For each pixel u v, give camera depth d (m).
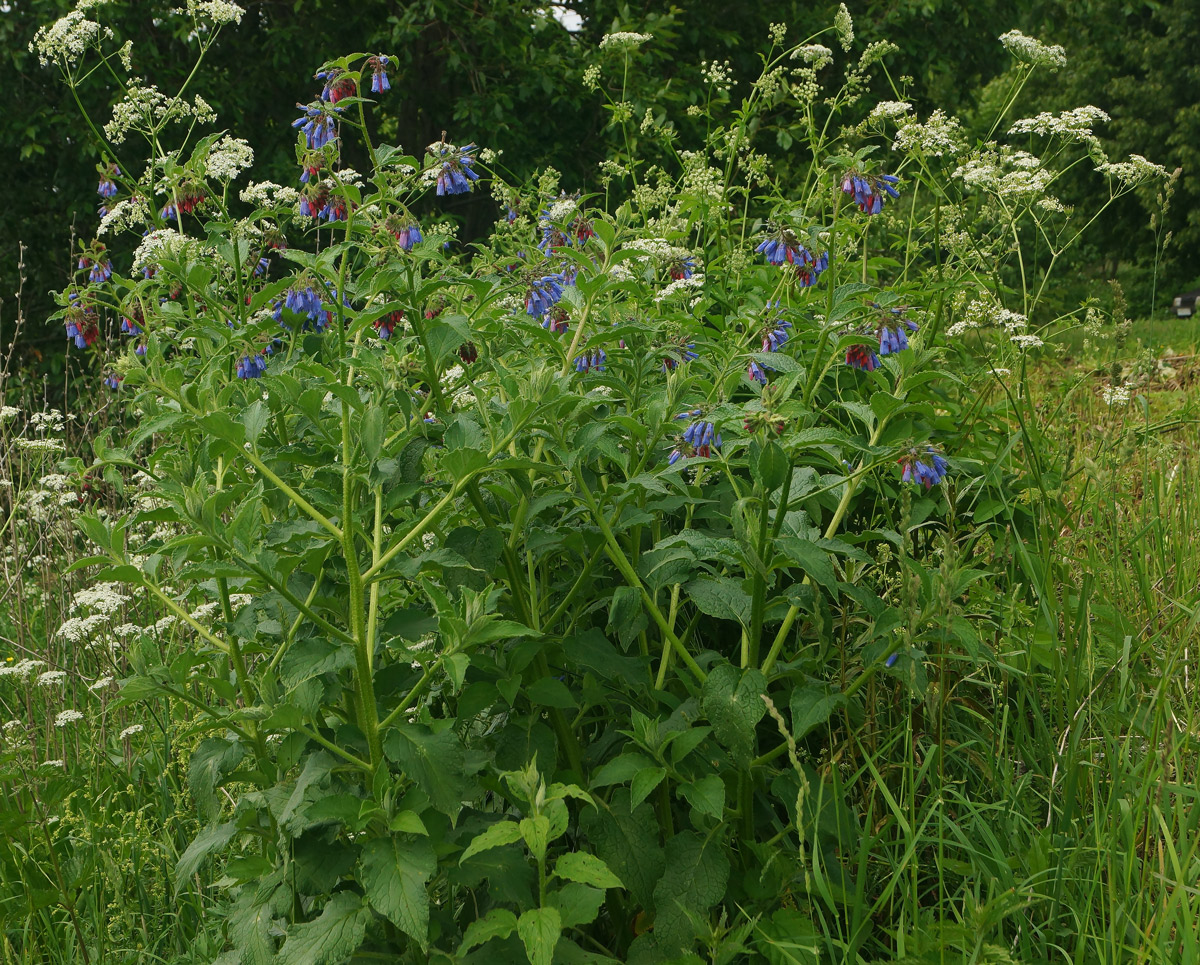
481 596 2.09
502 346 3.01
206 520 2.09
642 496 2.71
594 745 2.76
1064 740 2.88
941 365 4.39
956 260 4.95
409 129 12.09
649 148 10.23
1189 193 24.28
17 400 8.29
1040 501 3.94
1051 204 4.69
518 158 11.32
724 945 2.24
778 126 9.31
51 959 3.06
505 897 2.22
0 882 3.14
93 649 4.45
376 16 11.77
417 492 2.36
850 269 4.55
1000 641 3.33
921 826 2.37
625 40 5.80
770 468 2.21
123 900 2.97
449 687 2.64
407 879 2.03
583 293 2.88
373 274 2.68
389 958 2.30
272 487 2.63
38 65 10.19
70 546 5.12
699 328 3.51
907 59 12.30
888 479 3.81
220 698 2.54
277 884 2.36
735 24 12.37
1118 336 4.65
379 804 2.12
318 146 3.02
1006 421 4.68
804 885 2.48
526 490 2.48
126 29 10.20
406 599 2.72
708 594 2.48
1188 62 24.98
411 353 2.66
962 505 3.93
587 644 2.50
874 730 2.81
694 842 2.37
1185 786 2.45
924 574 2.42
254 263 3.55
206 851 2.36
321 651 2.19
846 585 2.43
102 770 3.80
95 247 3.96
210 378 2.53
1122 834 2.53
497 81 11.27
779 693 2.93
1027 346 4.21
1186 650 3.20
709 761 2.56
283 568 2.29
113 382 3.46
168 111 4.14
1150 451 4.16
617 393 3.08
